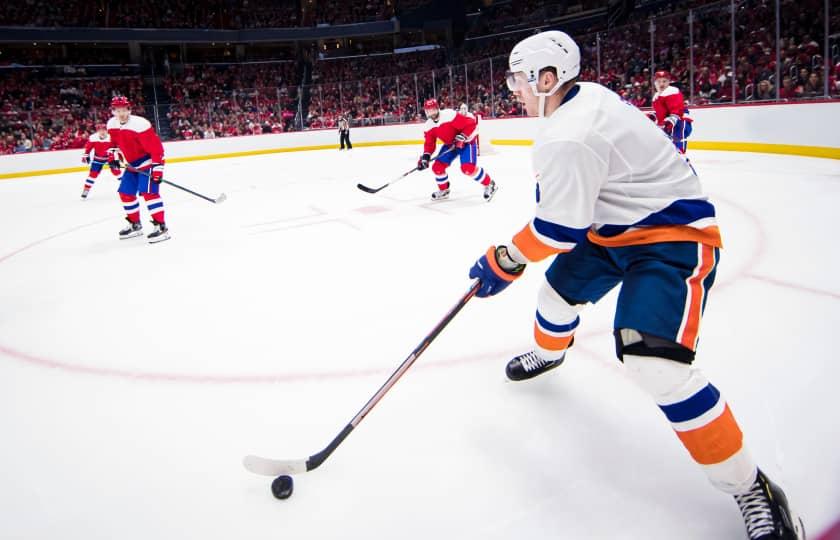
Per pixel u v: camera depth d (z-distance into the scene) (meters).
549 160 1.39
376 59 24.25
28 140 15.71
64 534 1.52
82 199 9.14
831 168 7.14
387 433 1.93
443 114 6.38
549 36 1.44
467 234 4.98
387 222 5.70
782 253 3.71
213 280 3.98
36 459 1.88
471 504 1.55
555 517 1.49
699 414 1.31
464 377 2.30
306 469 1.63
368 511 1.55
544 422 1.94
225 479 1.74
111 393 2.34
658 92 7.69
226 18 23.42
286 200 7.65
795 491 1.52
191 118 18.81
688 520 1.46
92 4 21.19
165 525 1.54
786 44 9.25
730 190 6.16
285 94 20.30
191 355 2.69
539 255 1.53
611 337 2.61
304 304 3.36
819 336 2.45
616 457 1.73
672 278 1.36
